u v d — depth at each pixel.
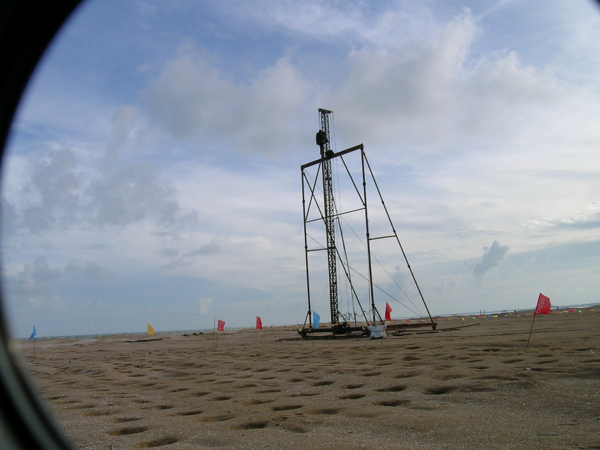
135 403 12.27
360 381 13.50
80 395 14.02
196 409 10.92
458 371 13.26
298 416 9.32
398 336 37.53
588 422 7.25
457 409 8.87
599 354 14.33
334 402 10.62
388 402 10.21
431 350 21.28
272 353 27.50
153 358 29.34
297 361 21.23
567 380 10.47
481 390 10.38
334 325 46.94
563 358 14.01
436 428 7.57
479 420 7.87
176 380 17.20
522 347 18.80
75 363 27.94
